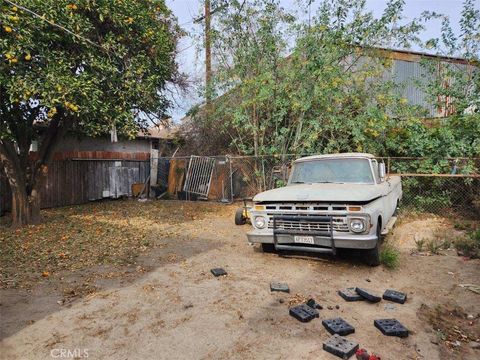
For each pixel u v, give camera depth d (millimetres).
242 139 12211
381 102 9836
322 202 5141
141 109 9203
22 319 3629
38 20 6102
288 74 9883
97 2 7078
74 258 5863
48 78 6277
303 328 3445
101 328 3449
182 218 9945
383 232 5637
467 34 9109
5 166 8500
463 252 5992
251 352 3031
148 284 4652
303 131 10398
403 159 9812
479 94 8859
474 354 3117
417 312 3850
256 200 5676
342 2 9922
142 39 8109
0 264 5512
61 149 12914
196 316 3707
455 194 9188
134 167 15617
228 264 5539
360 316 3729
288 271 5164
